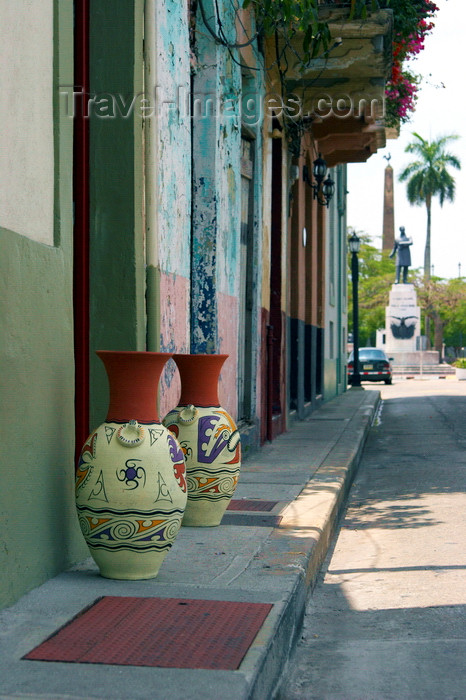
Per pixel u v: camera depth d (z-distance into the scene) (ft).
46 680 10.41
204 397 19.83
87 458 14.76
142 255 18.84
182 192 22.62
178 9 22.38
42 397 14.48
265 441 38.29
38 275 14.28
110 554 14.76
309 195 57.00
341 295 89.61
